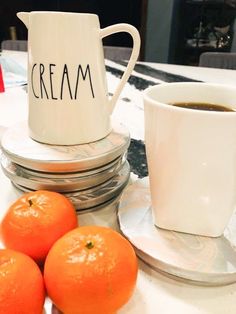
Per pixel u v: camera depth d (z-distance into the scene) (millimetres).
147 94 315
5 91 892
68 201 345
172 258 309
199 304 284
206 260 308
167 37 2775
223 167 282
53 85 366
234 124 258
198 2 2570
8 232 302
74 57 358
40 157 365
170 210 328
